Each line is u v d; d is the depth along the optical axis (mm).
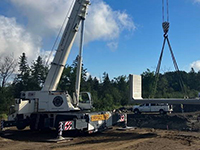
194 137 12859
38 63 49281
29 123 14641
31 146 10422
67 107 13461
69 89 42781
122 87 64312
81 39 13914
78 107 13992
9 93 32469
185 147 10062
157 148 9867
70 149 9742
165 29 14305
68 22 14289
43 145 10688
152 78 55500
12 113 14227
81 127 12859
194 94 50594
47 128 14750
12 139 12414
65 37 14266
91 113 13531
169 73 76375
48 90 14203
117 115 15969
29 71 49188
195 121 21531
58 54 14312
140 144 10820
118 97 48562
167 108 29422
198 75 74250
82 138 12766
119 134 14297
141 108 30828
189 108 36938
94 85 61938
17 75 47594
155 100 13633
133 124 22766
